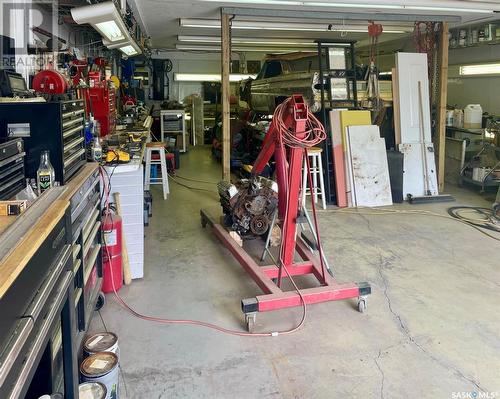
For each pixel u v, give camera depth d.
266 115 8.27
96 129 3.67
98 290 2.56
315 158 5.38
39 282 1.28
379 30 5.88
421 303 2.95
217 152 9.29
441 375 2.20
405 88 5.93
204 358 2.34
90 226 2.34
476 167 6.30
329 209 5.39
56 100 2.24
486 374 2.21
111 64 7.10
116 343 2.04
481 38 6.48
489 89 6.80
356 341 2.50
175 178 7.33
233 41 8.13
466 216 5.05
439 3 4.92
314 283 3.28
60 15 4.31
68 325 1.59
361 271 3.47
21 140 1.88
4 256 1.07
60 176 2.03
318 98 6.05
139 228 3.25
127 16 4.14
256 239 4.23
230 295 3.09
